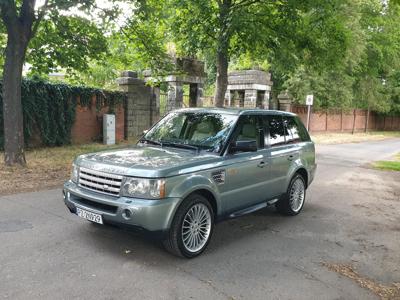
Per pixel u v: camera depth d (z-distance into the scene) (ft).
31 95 41.65
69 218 19.25
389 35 102.83
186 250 14.94
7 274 13.01
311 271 14.75
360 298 12.83
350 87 98.02
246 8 42.45
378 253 17.17
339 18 50.39
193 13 43.86
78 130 48.29
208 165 15.76
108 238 16.75
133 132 55.67
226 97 75.97
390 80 124.26
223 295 12.42
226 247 16.83
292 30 44.52
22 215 19.45
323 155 56.29
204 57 57.88
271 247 17.13
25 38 30.91
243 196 17.87
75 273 13.34
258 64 72.79
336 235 19.42
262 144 19.48
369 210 25.07
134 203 13.74
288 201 21.86
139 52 43.70
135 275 13.46
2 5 28.37
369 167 45.57
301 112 89.35
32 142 42.88
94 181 14.97
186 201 14.76
